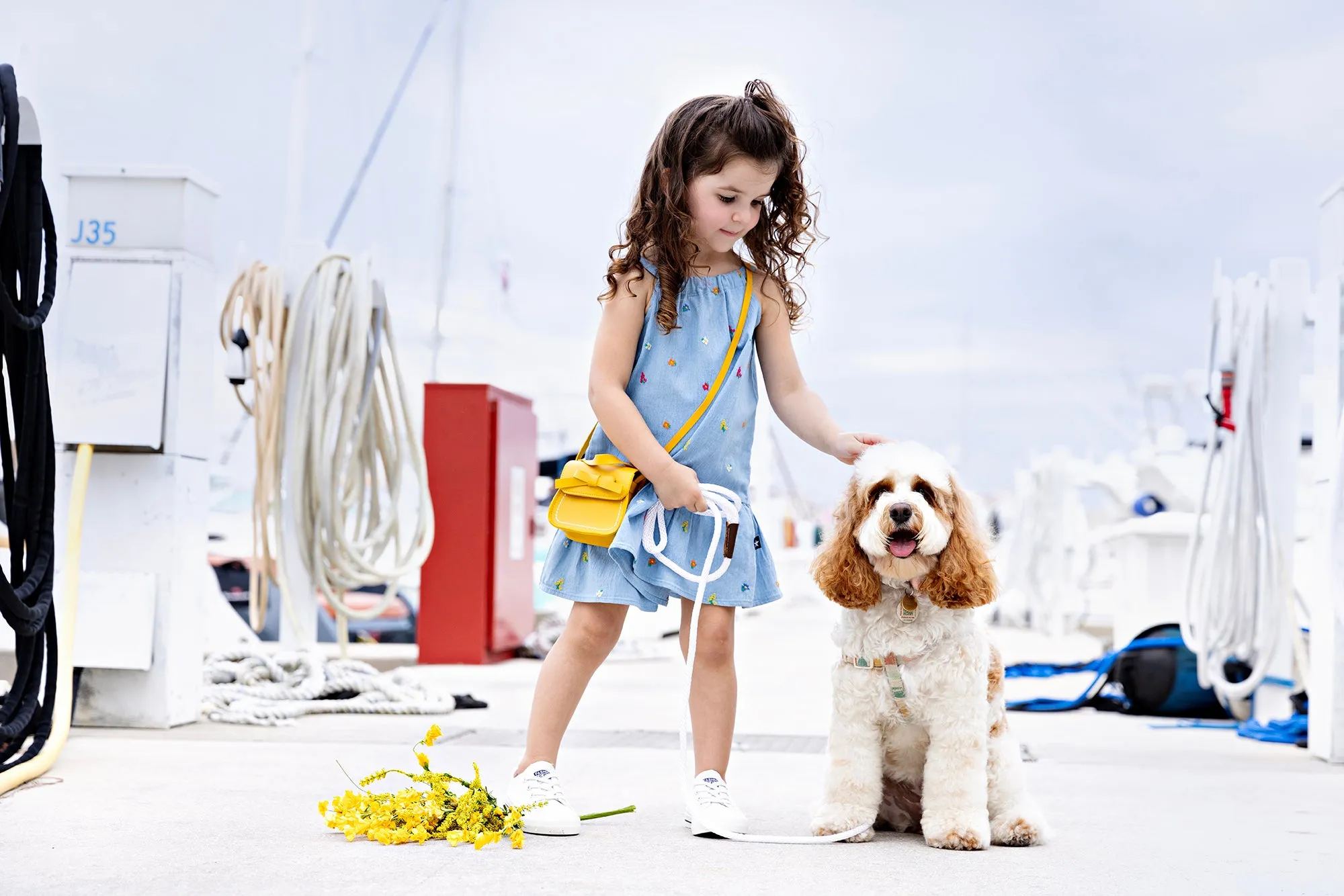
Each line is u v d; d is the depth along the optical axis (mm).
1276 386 4410
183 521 3818
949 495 2250
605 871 2018
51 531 2961
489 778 2992
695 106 2488
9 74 2584
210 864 2031
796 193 2654
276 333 4828
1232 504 4371
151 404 3689
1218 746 3828
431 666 6352
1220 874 2070
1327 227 3713
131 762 3125
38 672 2941
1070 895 1912
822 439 2574
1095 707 4965
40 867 1999
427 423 6520
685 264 2512
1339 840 2369
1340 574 2672
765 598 2594
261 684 4461
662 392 2518
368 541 5078
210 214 3939
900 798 2439
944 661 2221
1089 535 9594
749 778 3090
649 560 2451
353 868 2014
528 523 7109
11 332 2857
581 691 2512
